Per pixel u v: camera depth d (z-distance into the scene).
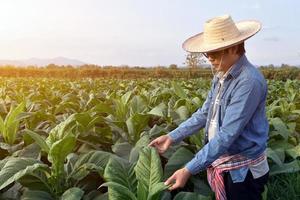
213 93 3.26
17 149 4.07
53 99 7.66
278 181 4.92
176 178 2.99
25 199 3.06
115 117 5.29
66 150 3.19
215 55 3.00
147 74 46.91
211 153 2.92
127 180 3.00
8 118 4.18
